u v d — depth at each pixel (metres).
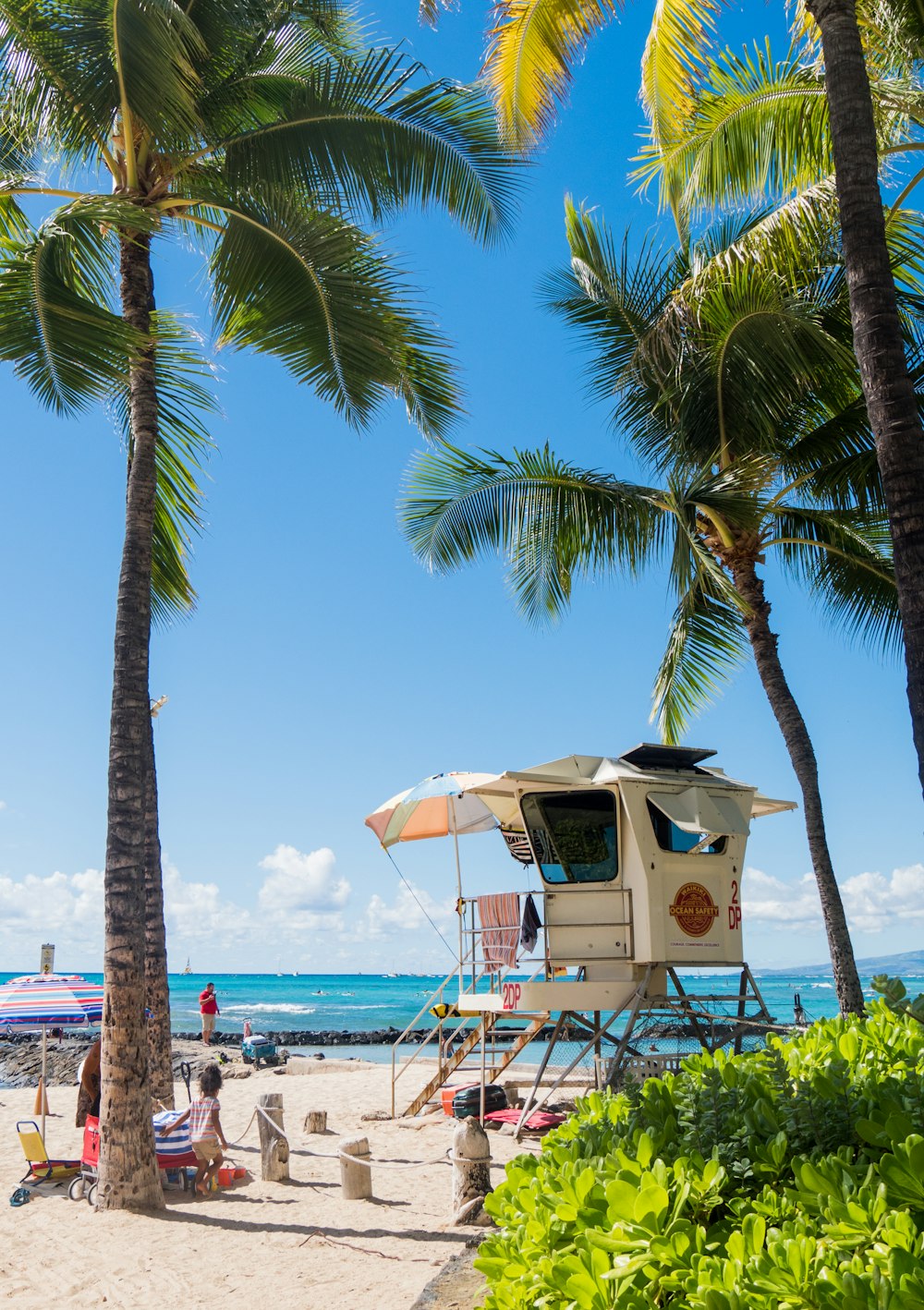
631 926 12.15
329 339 11.60
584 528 16.19
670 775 12.81
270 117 13.51
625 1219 2.74
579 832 12.59
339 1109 15.93
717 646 16.03
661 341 14.46
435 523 16.73
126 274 11.45
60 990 12.58
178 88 10.61
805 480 15.38
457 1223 8.62
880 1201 2.46
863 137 7.10
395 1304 6.71
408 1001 106.12
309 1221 8.95
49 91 11.30
